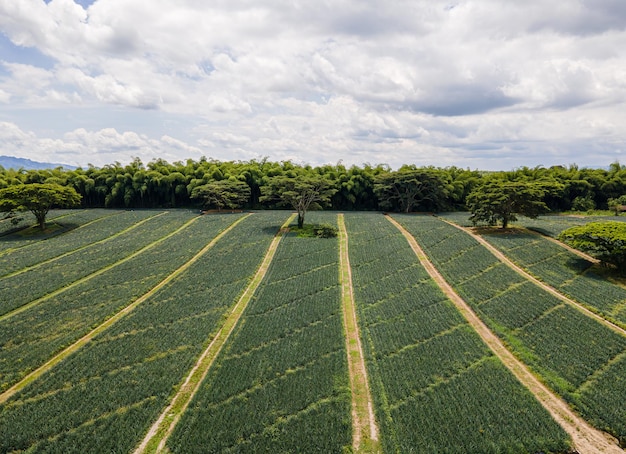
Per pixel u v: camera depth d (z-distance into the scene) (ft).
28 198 158.51
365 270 114.62
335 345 72.33
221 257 129.18
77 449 47.70
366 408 55.57
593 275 101.91
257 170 252.83
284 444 47.93
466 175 256.11
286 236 156.56
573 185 235.40
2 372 65.05
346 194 244.83
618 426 49.24
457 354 67.72
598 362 63.57
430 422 51.31
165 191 238.68
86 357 69.05
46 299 98.07
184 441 48.73
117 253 135.85
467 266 112.16
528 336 72.38
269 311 88.33
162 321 83.35
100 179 237.86
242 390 59.36
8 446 48.16
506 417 51.75
